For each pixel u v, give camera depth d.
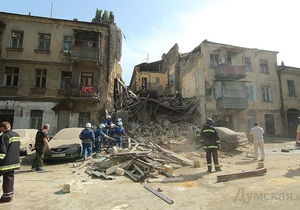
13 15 16.50
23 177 6.25
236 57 20.75
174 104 19.53
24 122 15.73
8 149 4.17
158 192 4.62
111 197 4.39
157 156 8.63
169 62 28.98
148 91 20.20
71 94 16.20
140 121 17.42
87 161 8.16
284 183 5.15
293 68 22.22
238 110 19.78
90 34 17.33
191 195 4.46
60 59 17.00
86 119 16.83
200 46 20.34
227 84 19.22
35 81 16.55
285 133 20.92
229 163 8.35
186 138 14.04
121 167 6.75
